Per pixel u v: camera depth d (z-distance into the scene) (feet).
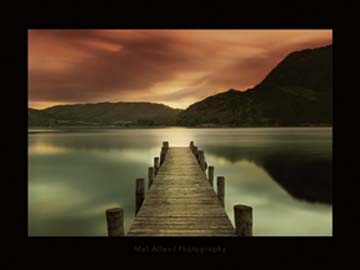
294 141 148.46
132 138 187.62
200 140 161.48
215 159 91.97
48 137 201.67
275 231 39.88
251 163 85.15
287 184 62.34
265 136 194.49
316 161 85.30
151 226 16.37
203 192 23.29
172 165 36.70
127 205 51.08
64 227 40.93
